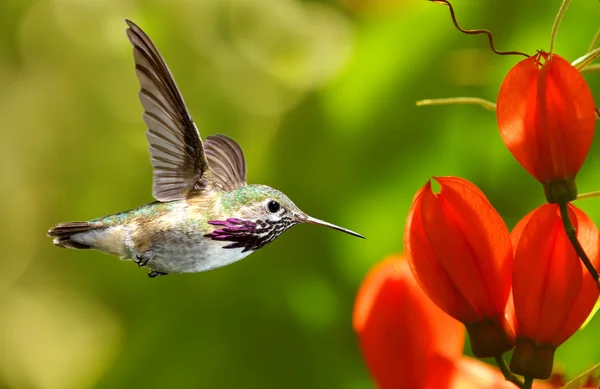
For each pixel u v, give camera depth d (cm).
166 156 174
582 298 167
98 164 195
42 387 197
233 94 192
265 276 186
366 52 185
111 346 189
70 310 194
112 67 198
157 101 174
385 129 185
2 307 196
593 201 182
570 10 183
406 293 169
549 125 166
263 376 186
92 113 196
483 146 184
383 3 186
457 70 184
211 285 187
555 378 170
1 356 199
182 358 187
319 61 190
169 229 174
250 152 189
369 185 185
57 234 174
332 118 186
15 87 199
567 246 167
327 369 186
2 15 201
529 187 184
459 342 169
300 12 192
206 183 174
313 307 186
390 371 169
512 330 167
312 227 186
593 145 182
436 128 184
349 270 186
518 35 183
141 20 195
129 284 189
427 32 184
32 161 196
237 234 174
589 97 166
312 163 186
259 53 192
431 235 167
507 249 167
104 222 174
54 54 198
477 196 167
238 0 192
